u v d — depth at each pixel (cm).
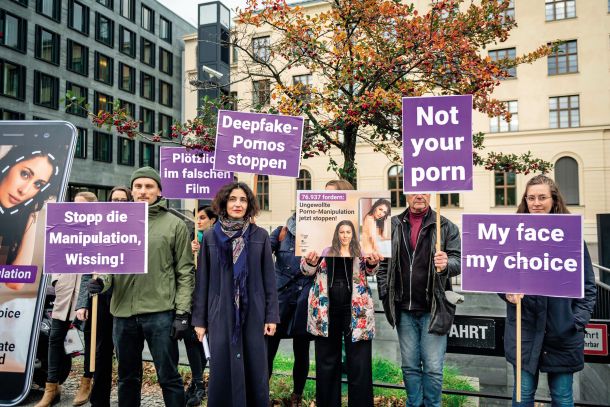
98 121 507
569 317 301
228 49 1020
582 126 2422
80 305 393
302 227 363
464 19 564
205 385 494
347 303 363
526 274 305
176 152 525
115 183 3703
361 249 355
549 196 319
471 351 418
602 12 2420
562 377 306
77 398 453
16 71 2989
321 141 582
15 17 2977
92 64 3522
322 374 364
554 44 704
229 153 439
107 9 3647
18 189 410
